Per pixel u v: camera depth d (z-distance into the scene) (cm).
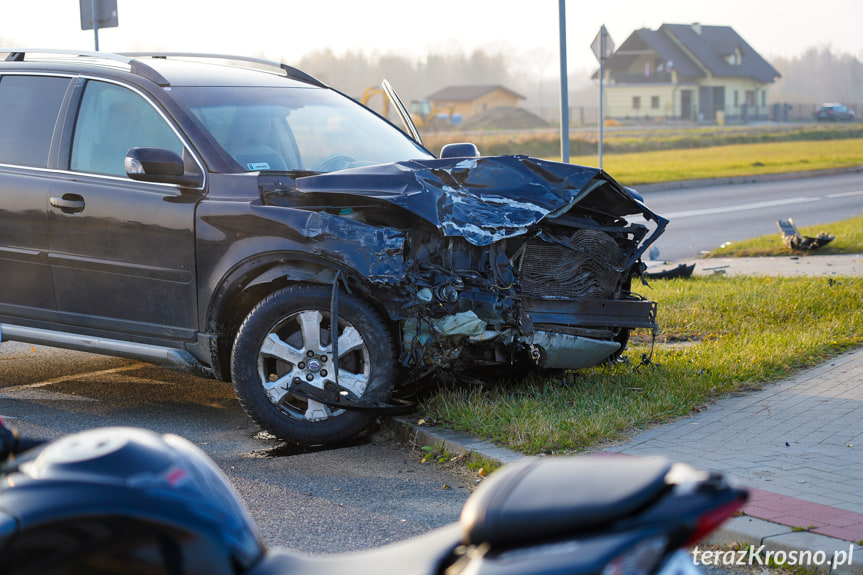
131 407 587
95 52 609
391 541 383
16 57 645
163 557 188
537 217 501
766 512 375
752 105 10075
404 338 508
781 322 764
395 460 489
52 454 198
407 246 504
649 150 4659
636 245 574
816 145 4797
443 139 4584
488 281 503
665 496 159
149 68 572
